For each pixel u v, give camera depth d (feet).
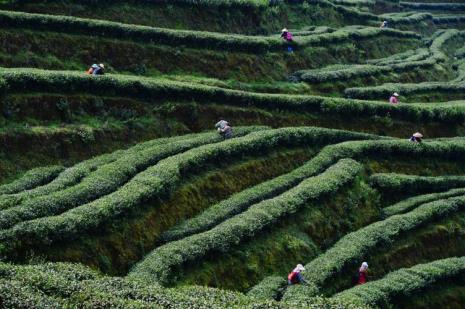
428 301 111.86
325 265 106.52
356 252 112.68
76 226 91.61
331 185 126.82
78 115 128.98
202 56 173.68
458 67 269.64
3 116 118.52
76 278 79.56
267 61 189.16
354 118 168.66
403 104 177.68
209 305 74.33
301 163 141.28
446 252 129.70
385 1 337.31
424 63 240.53
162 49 166.91
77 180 108.68
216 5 204.64
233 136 139.85
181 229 105.40
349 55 229.86
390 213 133.59
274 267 106.63
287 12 244.83
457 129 182.70
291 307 77.66
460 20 343.46
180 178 116.06
